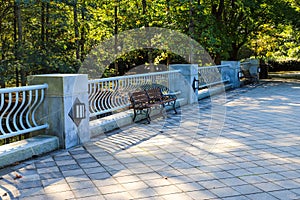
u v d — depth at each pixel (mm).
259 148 4602
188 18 12531
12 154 3916
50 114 4578
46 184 3348
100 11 13484
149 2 12797
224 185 3305
